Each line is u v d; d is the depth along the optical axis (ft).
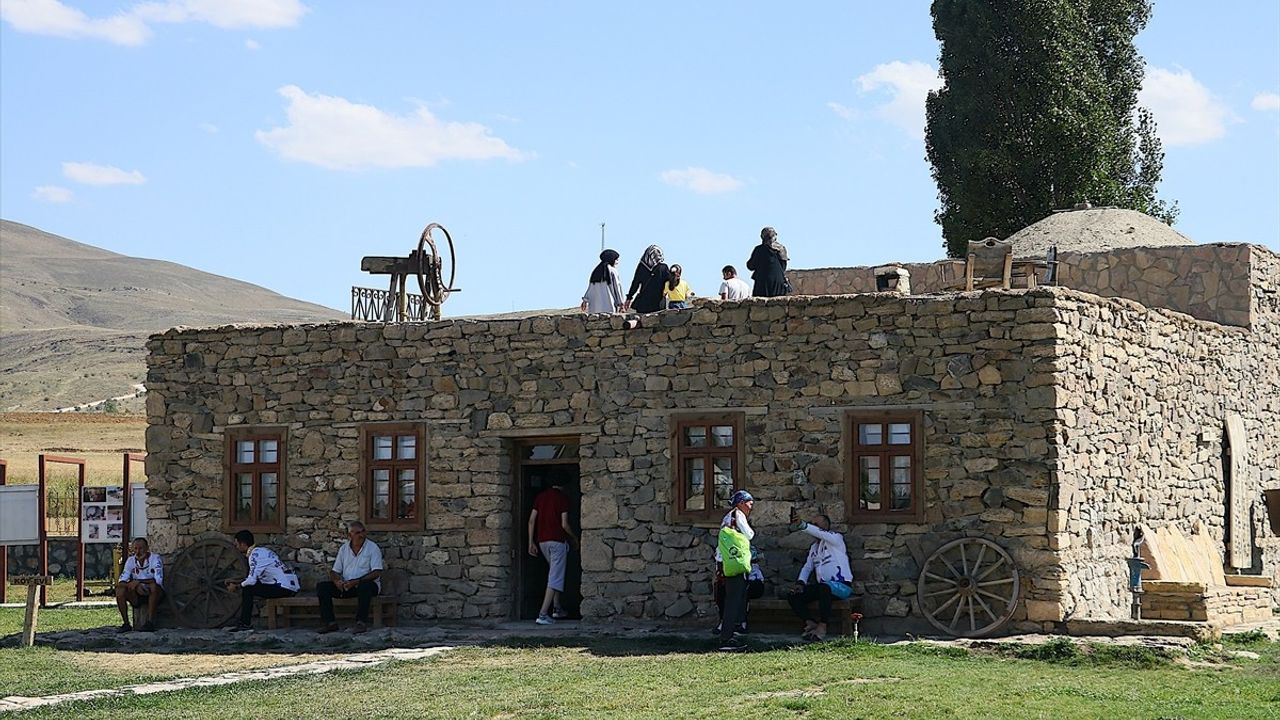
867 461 60.39
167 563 70.03
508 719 42.73
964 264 84.43
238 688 49.24
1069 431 58.08
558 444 67.00
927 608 58.44
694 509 62.90
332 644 61.46
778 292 67.92
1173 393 68.49
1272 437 79.82
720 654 54.19
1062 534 57.11
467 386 66.44
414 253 74.28
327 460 68.18
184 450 70.38
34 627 63.98
